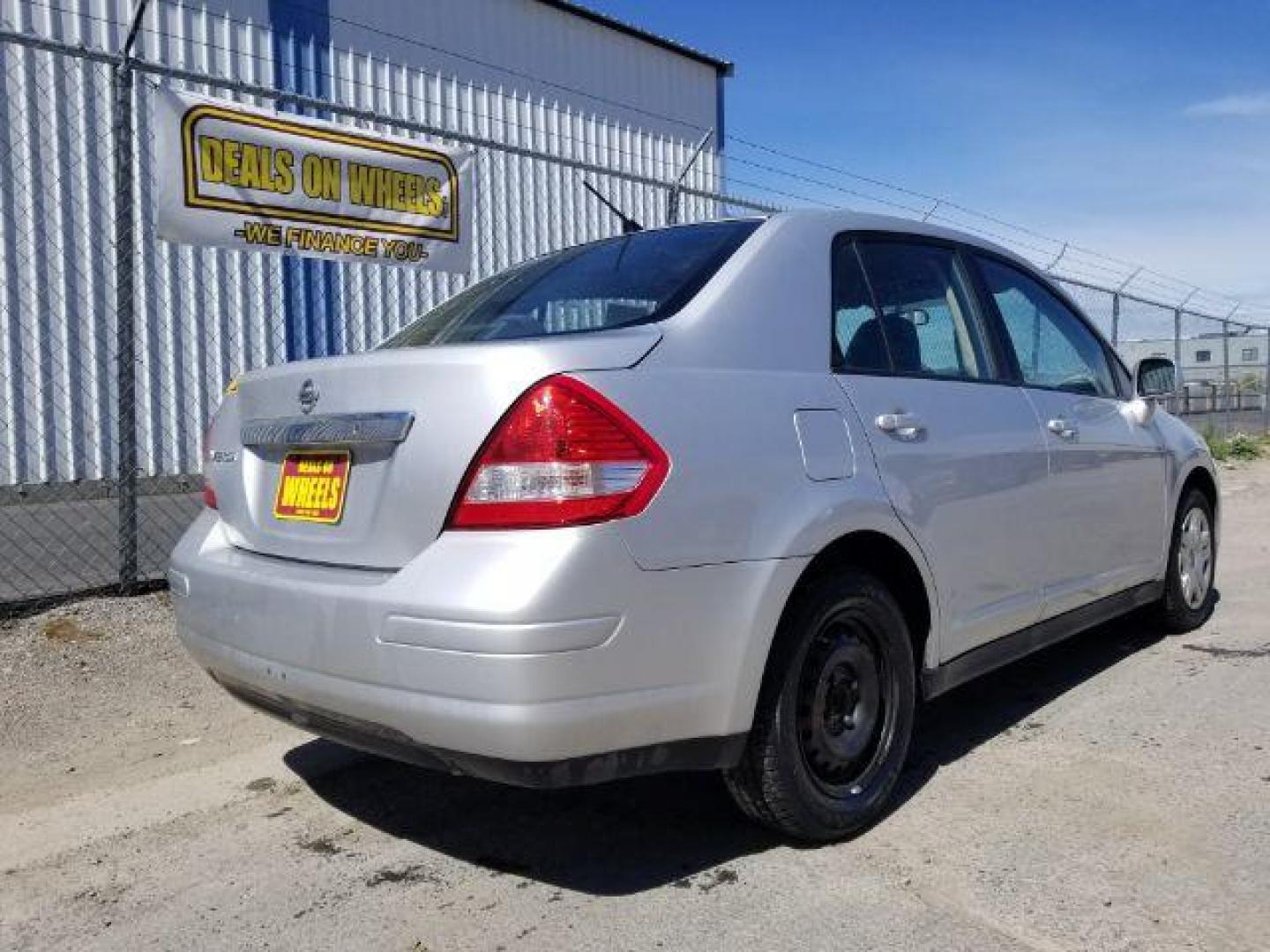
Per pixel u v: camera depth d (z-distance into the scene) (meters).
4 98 8.89
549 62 13.91
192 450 9.77
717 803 3.48
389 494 2.68
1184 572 5.36
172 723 4.27
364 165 6.72
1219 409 19.45
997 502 3.70
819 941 2.62
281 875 3.06
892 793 3.46
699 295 3.06
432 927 2.75
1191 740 3.93
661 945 2.62
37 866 3.14
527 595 2.41
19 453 8.90
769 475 2.87
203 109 5.93
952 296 3.96
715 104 16.59
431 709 2.49
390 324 10.88
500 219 11.68
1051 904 2.77
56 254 9.15
